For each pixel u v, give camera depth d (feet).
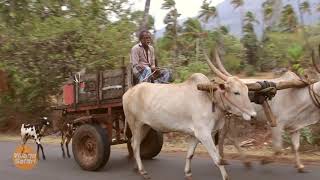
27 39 50.83
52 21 49.93
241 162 30.63
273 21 61.46
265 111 25.03
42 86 54.08
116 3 55.98
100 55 51.57
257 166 29.25
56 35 50.08
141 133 27.32
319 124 34.99
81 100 31.55
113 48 51.75
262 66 61.93
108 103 29.63
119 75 28.91
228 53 59.62
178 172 28.55
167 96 25.31
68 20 49.90
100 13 54.03
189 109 24.50
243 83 23.08
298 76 26.99
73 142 29.96
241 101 22.71
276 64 58.80
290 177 25.99
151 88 26.20
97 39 51.55
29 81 53.78
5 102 56.75
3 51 51.44
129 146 31.83
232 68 59.62
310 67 44.19
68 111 32.58
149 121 26.21
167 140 42.27
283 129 27.14
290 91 26.43
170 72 29.48
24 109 56.65
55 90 54.24
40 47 51.62
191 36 59.11
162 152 36.50
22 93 55.01
